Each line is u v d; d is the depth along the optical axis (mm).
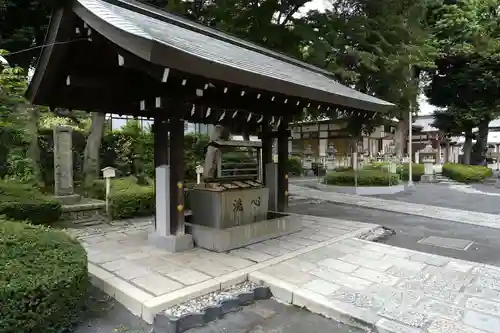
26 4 8555
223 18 8789
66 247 2854
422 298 3123
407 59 9305
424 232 6148
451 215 7746
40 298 2229
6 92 6590
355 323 2744
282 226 5375
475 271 3857
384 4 9203
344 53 9016
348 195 11281
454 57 16828
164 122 4512
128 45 2744
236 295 3172
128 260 4008
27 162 7070
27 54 9320
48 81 4113
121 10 4262
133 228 5875
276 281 3443
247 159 9195
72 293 2498
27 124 7660
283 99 4805
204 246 4578
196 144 12141
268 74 3762
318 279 3533
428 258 4297
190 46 3346
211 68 2996
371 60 8602
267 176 6203
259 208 5453
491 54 16000
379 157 19906
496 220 7223
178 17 5660
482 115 17000
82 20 3359
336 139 21828
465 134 19359
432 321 2695
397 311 2859
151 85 4234
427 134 25266
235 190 5051
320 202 9789
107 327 2658
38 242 2771
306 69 7152
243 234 4719
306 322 2840
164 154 4551
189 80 3490
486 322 2682
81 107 4859
